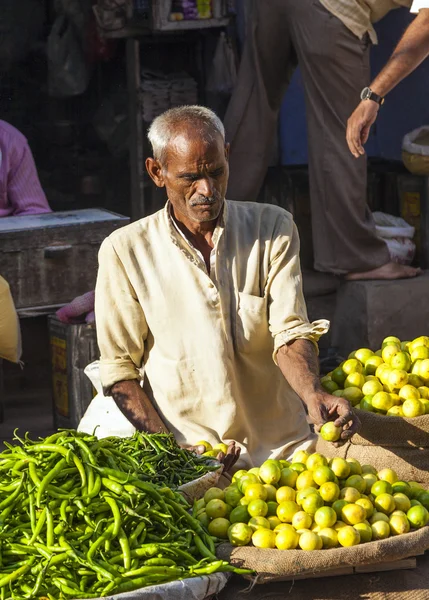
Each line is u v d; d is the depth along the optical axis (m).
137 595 2.29
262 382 3.29
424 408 3.00
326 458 2.92
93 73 8.28
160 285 3.22
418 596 2.60
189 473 2.87
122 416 3.87
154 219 3.26
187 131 2.99
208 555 2.52
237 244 3.23
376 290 6.41
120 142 8.12
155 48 7.93
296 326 3.16
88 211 6.39
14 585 2.36
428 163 6.71
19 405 6.49
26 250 5.91
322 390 2.92
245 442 3.29
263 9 6.32
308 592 2.58
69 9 7.91
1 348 5.26
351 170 6.29
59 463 2.54
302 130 7.83
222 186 3.05
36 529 2.41
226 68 7.51
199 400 3.24
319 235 6.47
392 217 6.89
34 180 6.46
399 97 7.60
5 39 8.23
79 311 5.65
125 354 3.33
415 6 5.21
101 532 2.45
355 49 6.06
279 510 2.64
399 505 2.71
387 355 3.21
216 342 3.20
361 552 2.51
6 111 8.45
